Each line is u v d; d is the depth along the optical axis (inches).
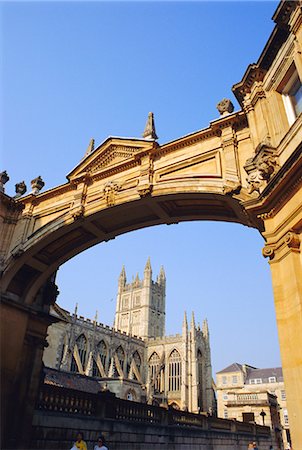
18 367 738.8
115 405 797.2
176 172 668.7
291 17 482.3
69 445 663.8
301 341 377.4
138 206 708.0
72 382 1742.1
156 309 5319.9
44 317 821.2
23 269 804.0
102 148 799.7
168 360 4087.1
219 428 1238.3
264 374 3705.7
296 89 514.9
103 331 3656.5
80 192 780.0
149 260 5570.9
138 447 805.9
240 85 599.5
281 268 431.2
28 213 840.3
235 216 652.1
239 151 596.7
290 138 462.0
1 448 662.5
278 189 437.7
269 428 1701.5
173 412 988.6
